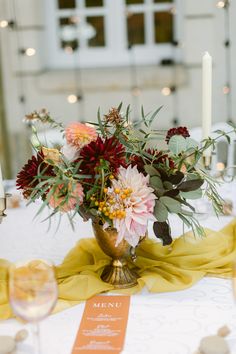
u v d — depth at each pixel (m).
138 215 1.06
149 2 3.23
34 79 3.20
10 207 1.72
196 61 3.07
